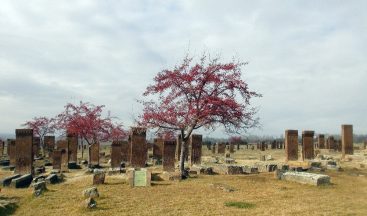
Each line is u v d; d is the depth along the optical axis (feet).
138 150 88.07
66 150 112.88
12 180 67.82
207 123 78.13
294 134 110.73
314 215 43.60
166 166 88.89
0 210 48.03
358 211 45.70
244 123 80.64
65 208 48.91
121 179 71.20
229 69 79.15
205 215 44.14
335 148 175.42
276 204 49.98
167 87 79.92
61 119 137.18
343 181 71.05
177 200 52.39
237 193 57.62
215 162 118.93
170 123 79.00
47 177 73.56
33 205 51.37
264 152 192.54
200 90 78.48
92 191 54.29
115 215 44.62
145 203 50.52
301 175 67.92
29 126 165.78
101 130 134.00
